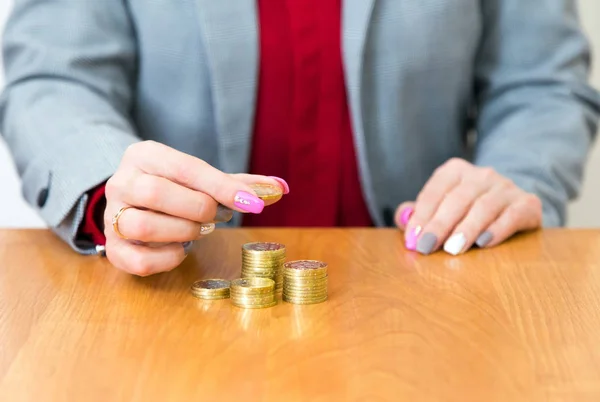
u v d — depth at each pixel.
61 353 0.45
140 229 0.55
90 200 0.62
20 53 0.81
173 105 0.85
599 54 1.27
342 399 0.40
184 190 0.54
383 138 0.86
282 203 0.86
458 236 0.65
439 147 0.90
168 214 0.55
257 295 0.52
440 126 0.89
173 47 0.82
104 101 0.77
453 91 0.88
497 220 0.68
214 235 0.70
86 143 0.65
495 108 0.92
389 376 0.43
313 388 0.41
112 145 0.64
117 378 0.42
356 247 0.67
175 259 0.57
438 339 0.47
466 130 0.96
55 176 0.64
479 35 0.90
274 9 0.82
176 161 0.55
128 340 0.47
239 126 0.82
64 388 0.41
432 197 0.69
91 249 0.64
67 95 0.76
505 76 0.92
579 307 0.53
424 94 0.87
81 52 0.80
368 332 0.48
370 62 0.83
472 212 0.67
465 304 0.53
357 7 0.80
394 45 0.83
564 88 0.90
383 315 0.51
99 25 0.82
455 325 0.49
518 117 0.89
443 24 0.84
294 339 0.47
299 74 0.83
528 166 0.81
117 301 0.53
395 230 0.73
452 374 0.43
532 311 0.52
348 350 0.46
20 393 0.41
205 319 0.50
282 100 0.83
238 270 0.61
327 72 0.83
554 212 0.78
